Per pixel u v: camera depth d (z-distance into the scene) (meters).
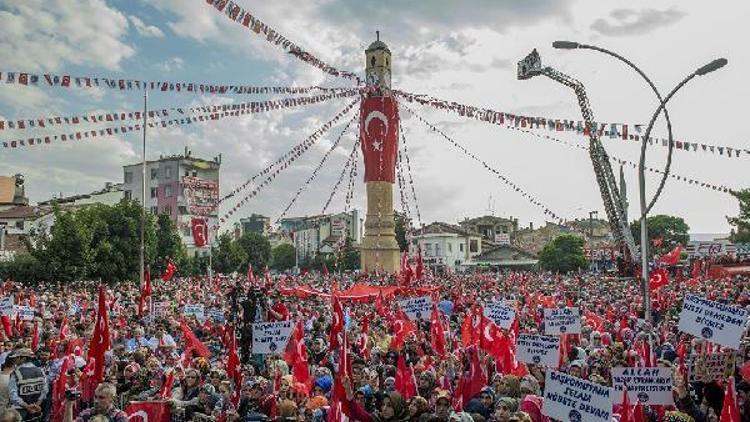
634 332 23.19
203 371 15.34
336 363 16.81
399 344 20.50
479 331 16.75
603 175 48.56
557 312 18.58
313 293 38.06
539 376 14.45
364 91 48.22
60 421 12.94
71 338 18.27
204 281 58.97
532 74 40.47
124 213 63.69
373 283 51.66
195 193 100.25
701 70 20.97
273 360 15.02
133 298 37.19
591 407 10.25
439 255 125.25
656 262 50.19
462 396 13.52
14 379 12.45
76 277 58.38
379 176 68.00
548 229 146.50
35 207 90.44
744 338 16.81
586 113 43.62
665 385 11.41
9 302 23.94
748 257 66.88
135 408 11.73
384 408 10.71
